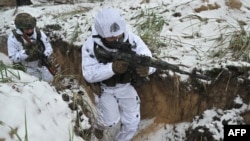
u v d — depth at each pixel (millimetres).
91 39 3088
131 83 3258
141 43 3209
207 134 3418
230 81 3533
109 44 2984
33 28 3959
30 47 4000
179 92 3602
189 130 3576
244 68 3523
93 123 3520
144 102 3842
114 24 2863
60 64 4793
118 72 2986
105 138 3615
